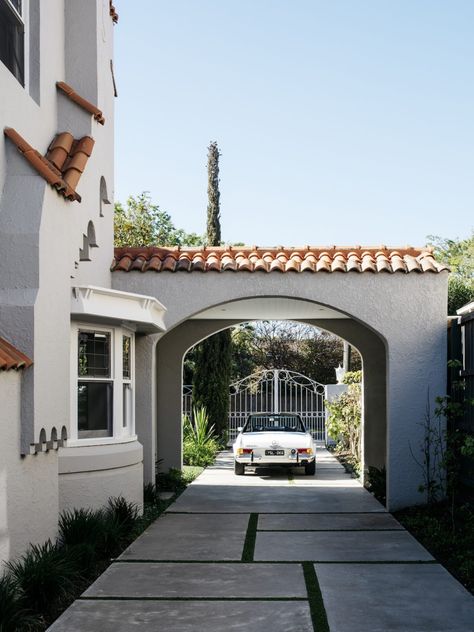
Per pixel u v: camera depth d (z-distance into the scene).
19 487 7.41
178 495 15.20
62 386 8.52
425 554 9.71
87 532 9.11
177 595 7.77
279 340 42.53
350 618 7.00
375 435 17.06
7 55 8.91
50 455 8.36
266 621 6.89
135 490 11.90
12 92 8.45
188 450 20.98
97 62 11.04
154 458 14.52
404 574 8.64
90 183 10.70
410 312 13.49
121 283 13.70
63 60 10.94
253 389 36.16
